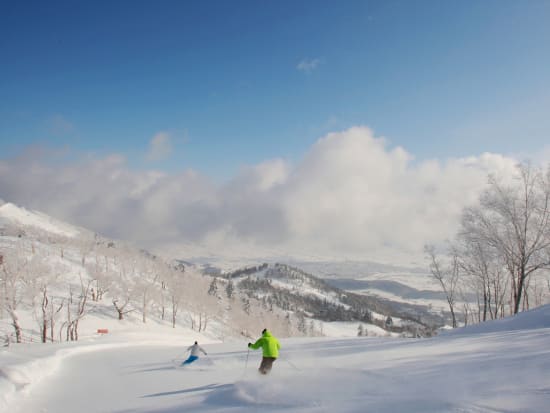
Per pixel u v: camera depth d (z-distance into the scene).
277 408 6.44
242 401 7.23
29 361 13.72
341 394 6.90
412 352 12.91
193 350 15.84
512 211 32.16
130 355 22.28
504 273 38.09
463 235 35.47
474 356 10.09
